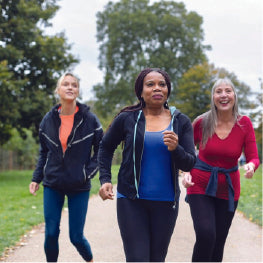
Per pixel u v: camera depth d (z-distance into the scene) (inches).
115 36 1596.9
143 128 105.5
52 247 135.9
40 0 824.3
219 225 133.5
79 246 139.4
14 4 760.3
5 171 1120.2
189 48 1617.9
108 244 204.4
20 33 746.8
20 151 1237.7
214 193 127.0
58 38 795.4
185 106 1215.6
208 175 130.1
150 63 1514.5
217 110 135.7
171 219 104.3
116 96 1549.0
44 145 143.6
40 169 143.9
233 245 202.7
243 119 134.9
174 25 1594.5
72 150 136.5
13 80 720.3
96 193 426.9
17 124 799.7
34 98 749.3
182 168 103.1
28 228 243.4
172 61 1549.0
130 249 100.6
